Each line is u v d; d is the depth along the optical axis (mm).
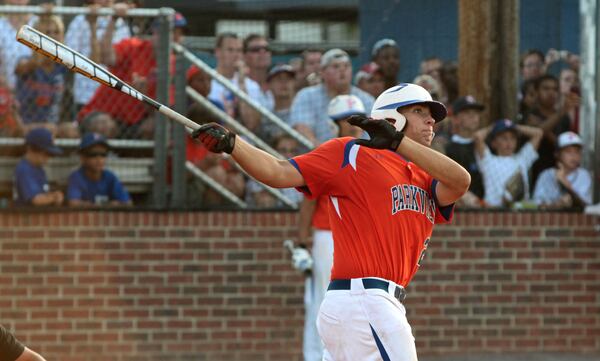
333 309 16281
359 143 15023
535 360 31312
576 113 33719
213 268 31172
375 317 16031
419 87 16531
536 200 33062
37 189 30641
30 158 30734
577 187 33094
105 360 30641
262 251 31344
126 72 31578
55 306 30578
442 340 32062
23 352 17141
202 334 31109
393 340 16016
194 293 31109
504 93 33594
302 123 32188
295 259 27141
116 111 31531
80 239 30703
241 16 39031
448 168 15367
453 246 32156
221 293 31234
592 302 32625
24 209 30406
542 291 32438
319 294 27047
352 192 16266
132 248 30906
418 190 16578
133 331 30844
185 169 31531
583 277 32594
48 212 30547
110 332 30766
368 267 16141
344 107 27594
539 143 33219
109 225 30812
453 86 34469
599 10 32938
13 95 30938
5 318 30438
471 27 33625
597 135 33000
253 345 31312
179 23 33000
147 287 30969
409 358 16109
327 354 16875
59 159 31203
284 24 39062
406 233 16359
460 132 32656
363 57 36219
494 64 33656
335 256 16531
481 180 32656
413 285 32031
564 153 32938
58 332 30578
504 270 32281
